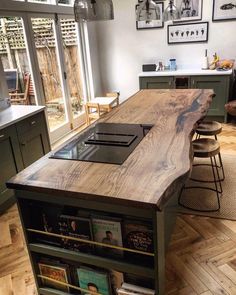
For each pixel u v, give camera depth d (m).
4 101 3.22
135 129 2.10
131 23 5.25
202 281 1.86
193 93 3.14
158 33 5.16
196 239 2.23
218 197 2.65
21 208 1.57
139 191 1.28
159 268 1.43
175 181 1.34
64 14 4.58
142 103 2.87
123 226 1.46
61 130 4.73
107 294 1.63
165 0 4.73
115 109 2.71
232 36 4.77
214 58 4.84
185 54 5.14
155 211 1.26
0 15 3.29
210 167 3.32
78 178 1.43
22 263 2.14
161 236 1.42
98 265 1.54
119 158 1.62
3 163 2.67
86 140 1.94
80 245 1.58
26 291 1.89
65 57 4.75
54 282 1.73
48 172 1.52
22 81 3.95
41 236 1.70
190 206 2.64
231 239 2.21
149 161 1.55
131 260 1.50
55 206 1.61
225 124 4.74
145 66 5.20
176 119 2.27
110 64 5.68
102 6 2.18
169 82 4.84
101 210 1.39
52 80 4.50
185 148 1.70
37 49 4.04
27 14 3.72
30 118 3.01
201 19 4.84
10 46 3.63
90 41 5.30
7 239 2.41
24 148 2.95
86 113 4.84
